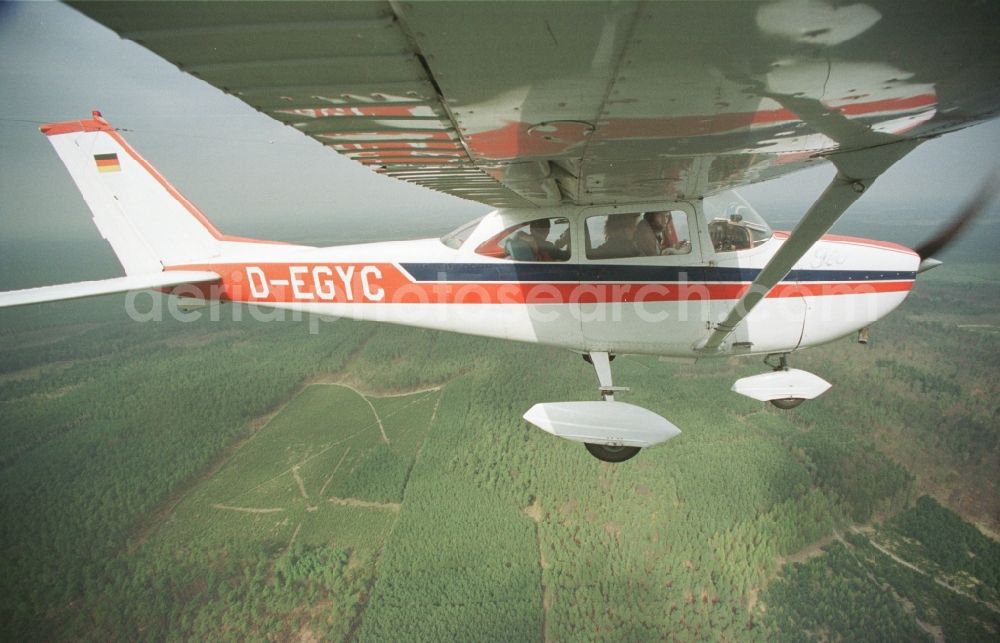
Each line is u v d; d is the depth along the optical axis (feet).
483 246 15.05
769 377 15.31
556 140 7.13
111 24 3.33
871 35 3.86
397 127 6.47
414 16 3.36
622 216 13.87
